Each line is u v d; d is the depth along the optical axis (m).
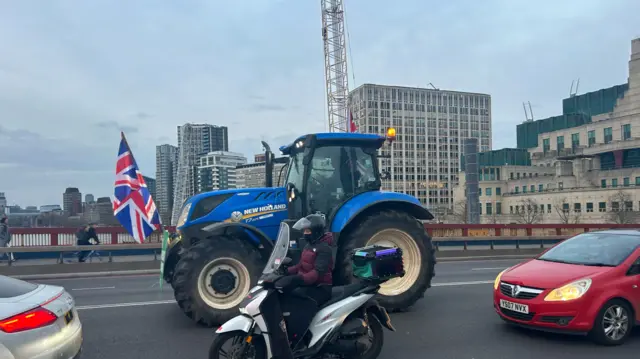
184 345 6.66
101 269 15.20
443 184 147.00
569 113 109.81
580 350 6.29
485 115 154.12
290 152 9.48
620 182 77.50
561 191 80.44
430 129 147.25
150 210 13.57
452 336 6.98
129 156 13.46
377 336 5.68
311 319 5.25
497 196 94.88
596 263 7.01
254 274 7.62
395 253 5.65
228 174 70.12
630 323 6.61
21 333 4.50
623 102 87.12
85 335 7.19
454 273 14.34
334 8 64.31
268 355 4.93
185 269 7.38
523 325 6.85
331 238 5.50
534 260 7.82
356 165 8.83
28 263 16.55
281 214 8.47
